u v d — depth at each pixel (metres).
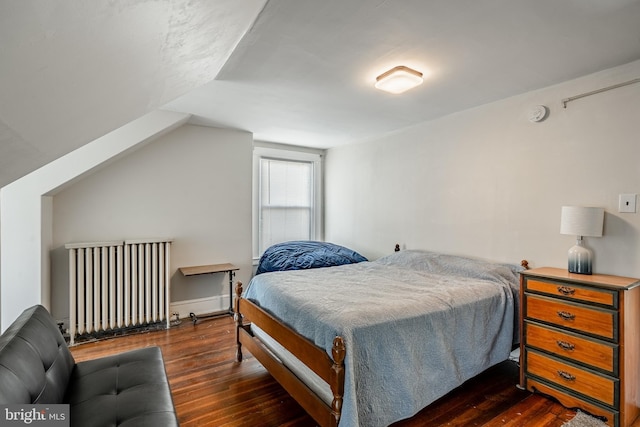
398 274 2.86
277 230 4.90
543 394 2.11
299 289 2.29
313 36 1.77
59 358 1.55
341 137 4.34
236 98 2.80
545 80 2.40
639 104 2.06
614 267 2.15
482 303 2.17
